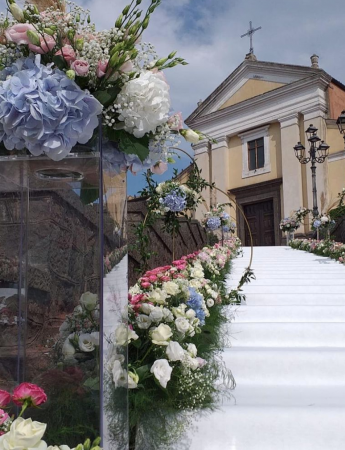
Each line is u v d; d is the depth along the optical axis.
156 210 3.52
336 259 7.92
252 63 18.66
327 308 3.50
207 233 9.84
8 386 1.38
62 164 1.30
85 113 1.19
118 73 1.28
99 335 1.29
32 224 1.38
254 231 18.52
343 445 1.87
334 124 16.67
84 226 1.31
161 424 1.78
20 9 1.24
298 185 16.88
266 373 2.52
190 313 2.22
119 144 1.35
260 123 18.28
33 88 1.13
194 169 3.38
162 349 1.97
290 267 6.79
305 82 17.05
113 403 1.37
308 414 1.93
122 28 1.30
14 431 0.94
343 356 2.53
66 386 1.32
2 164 1.34
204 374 2.17
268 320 3.49
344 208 11.00
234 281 5.20
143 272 3.44
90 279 1.30
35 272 1.38
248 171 18.73
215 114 19.50
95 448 1.05
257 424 1.92
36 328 1.38
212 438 1.88
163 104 1.31
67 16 1.26
